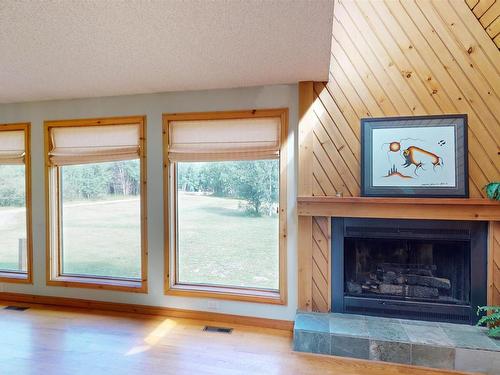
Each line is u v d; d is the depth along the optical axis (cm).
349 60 271
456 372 215
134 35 189
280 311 285
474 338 227
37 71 251
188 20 172
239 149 292
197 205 315
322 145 274
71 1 152
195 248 316
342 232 272
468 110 250
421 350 221
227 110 294
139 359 232
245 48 208
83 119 328
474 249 249
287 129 282
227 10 161
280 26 178
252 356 237
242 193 305
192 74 258
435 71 256
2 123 349
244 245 305
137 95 314
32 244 345
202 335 271
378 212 256
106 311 322
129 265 331
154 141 312
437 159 251
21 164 352
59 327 285
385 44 265
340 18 273
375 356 228
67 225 348
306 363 228
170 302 310
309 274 276
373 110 266
